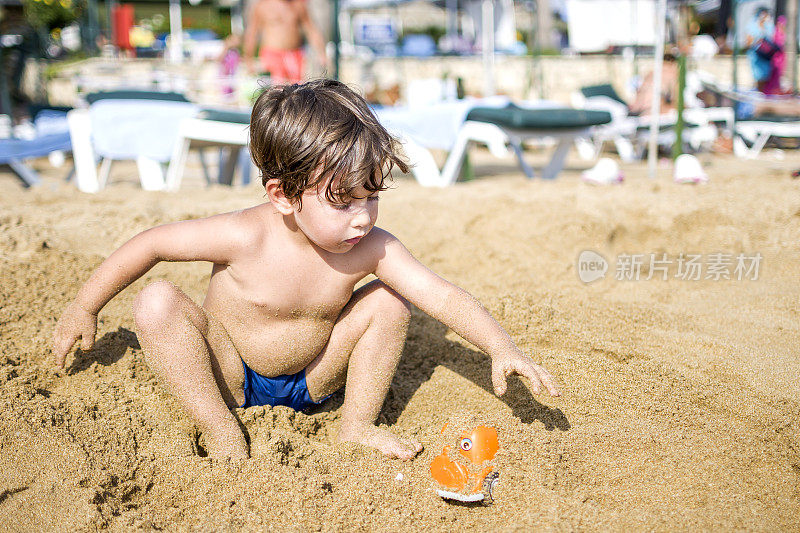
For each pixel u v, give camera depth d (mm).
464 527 1523
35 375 2037
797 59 10031
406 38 18797
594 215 3869
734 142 8383
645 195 4422
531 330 2375
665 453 1757
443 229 3770
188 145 5336
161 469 1673
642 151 8477
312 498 1576
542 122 5570
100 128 5352
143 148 5363
